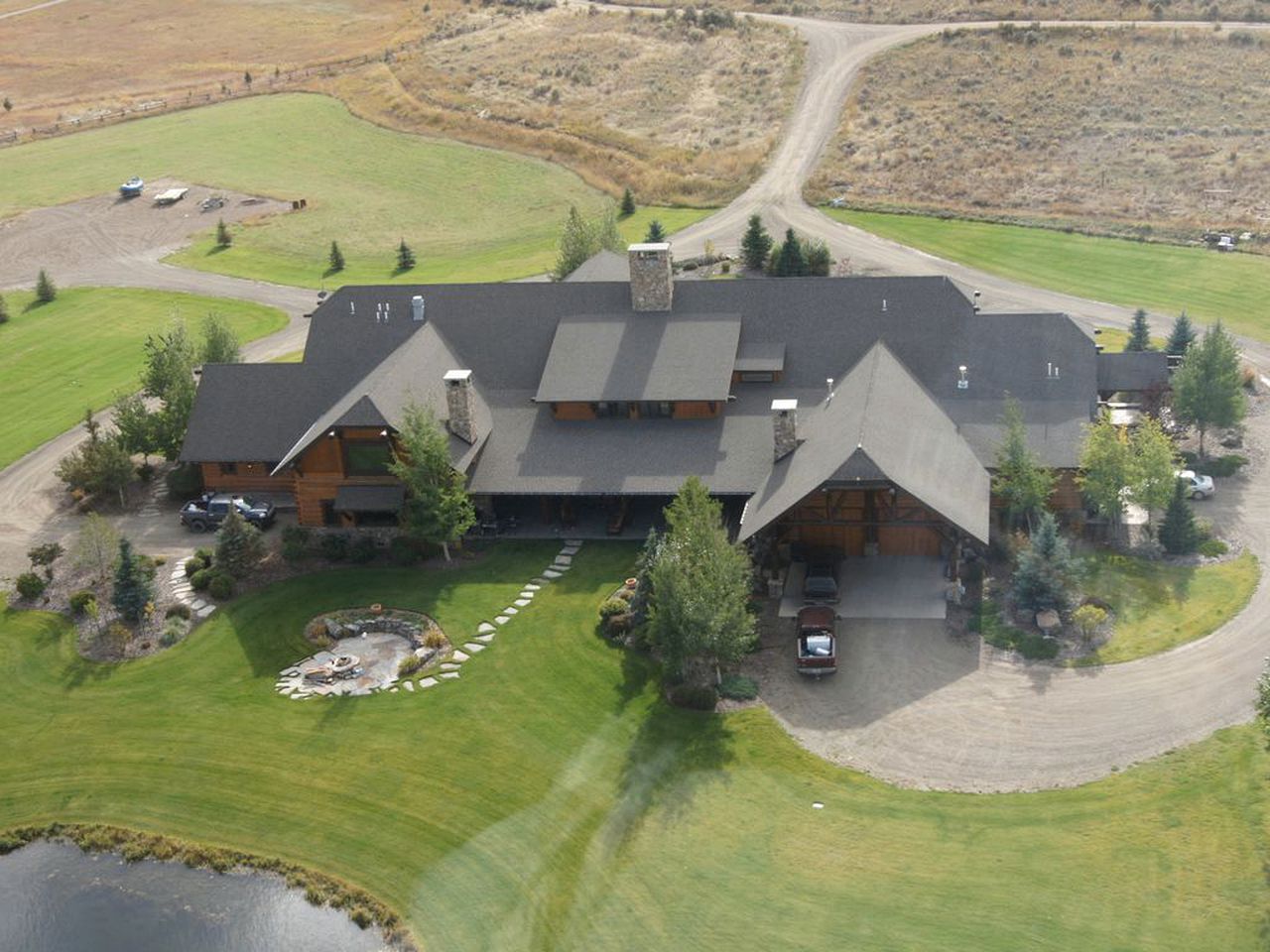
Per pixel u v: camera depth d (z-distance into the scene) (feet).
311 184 434.30
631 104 474.90
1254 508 202.18
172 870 145.89
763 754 153.28
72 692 177.06
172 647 184.96
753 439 201.26
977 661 166.61
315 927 136.15
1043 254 327.06
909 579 183.62
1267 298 291.17
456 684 171.53
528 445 205.77
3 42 638.12
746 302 216.54
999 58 458.09
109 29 651.66
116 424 235.20
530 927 132.46
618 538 201.98
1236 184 354.33
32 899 143.02
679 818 144.66
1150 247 326.44
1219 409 215.31
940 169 386.73
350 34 615.16
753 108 455.22
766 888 133.69
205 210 416.67
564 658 174.60
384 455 200.44
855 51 488.02
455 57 549.13
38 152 483.51
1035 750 149.89
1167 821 136.67
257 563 202.08
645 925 130.82
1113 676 161.48
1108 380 226.38
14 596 199.62
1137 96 416.46
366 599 191.42
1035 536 174.09
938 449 188.55
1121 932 123.54
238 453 219.00
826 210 368.07
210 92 541.34
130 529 218.18
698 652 160.86
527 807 148.97
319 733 164.86
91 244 394.32
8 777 162.20
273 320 322.75
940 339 211.20
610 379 207.21
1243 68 425.69
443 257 367.45
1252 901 125.29
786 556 189.57
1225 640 166.81
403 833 147.23
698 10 570.05
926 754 150.92
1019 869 132.77
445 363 217.36
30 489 236.43
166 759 162.81
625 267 262.67
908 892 131.23
